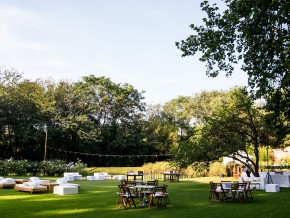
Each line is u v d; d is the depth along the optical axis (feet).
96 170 145.38
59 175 117.39
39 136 140.26
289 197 54.44
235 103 79.25
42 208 42.91
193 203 48.06
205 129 79.82
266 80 35.01
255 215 37.93
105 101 171.83
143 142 178.09
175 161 79.15
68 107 156.46
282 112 34.68
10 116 138.00
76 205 45.75
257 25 34.53
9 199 51.52
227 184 51.83
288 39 27.27
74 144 158.81
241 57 38.32
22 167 110.42
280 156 109.70
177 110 197.36
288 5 27.40
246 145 80.69
